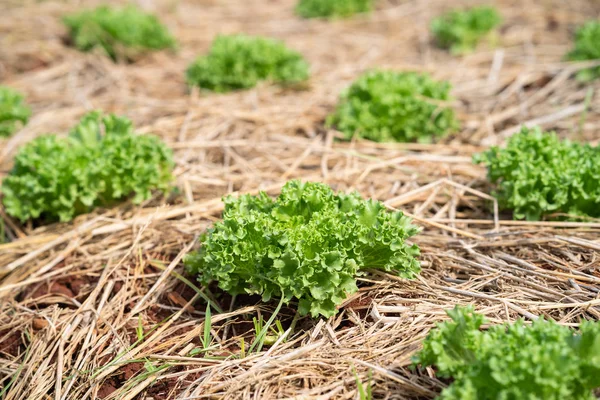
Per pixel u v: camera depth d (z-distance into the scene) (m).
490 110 1.93
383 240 1.47
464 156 1.78
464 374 1.22
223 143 1.82
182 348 1.49
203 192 1.71
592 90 1.94
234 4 2.58
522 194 1.60
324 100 1.97
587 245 1.54
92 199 1.65
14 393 1.47
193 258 1.54
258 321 1.50
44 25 2.35
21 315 1.56
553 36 2.24
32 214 1.66
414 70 2.10
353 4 2.44
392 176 1.72
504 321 1.46
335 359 1.42
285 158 1.79
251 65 2.02
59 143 1.69
